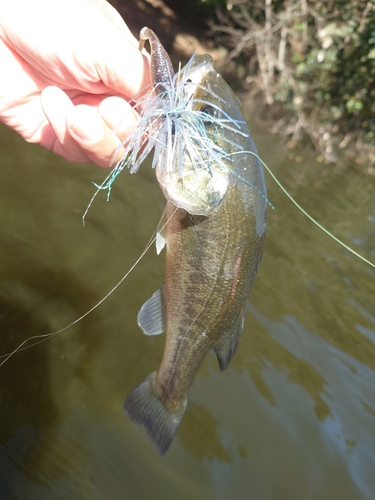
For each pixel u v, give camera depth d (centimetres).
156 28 203
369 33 150
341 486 50
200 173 28
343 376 65
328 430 56
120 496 44
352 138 173
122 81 30
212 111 29
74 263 67
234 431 53
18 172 81
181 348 33
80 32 29
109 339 58
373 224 121
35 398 49
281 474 50
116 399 52
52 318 58
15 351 49
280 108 180
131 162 27
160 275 70
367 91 164
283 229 99
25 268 63
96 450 47
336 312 78
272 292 76
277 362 63
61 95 28
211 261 30
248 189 29
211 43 216
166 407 34
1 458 43
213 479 48
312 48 175
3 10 28
